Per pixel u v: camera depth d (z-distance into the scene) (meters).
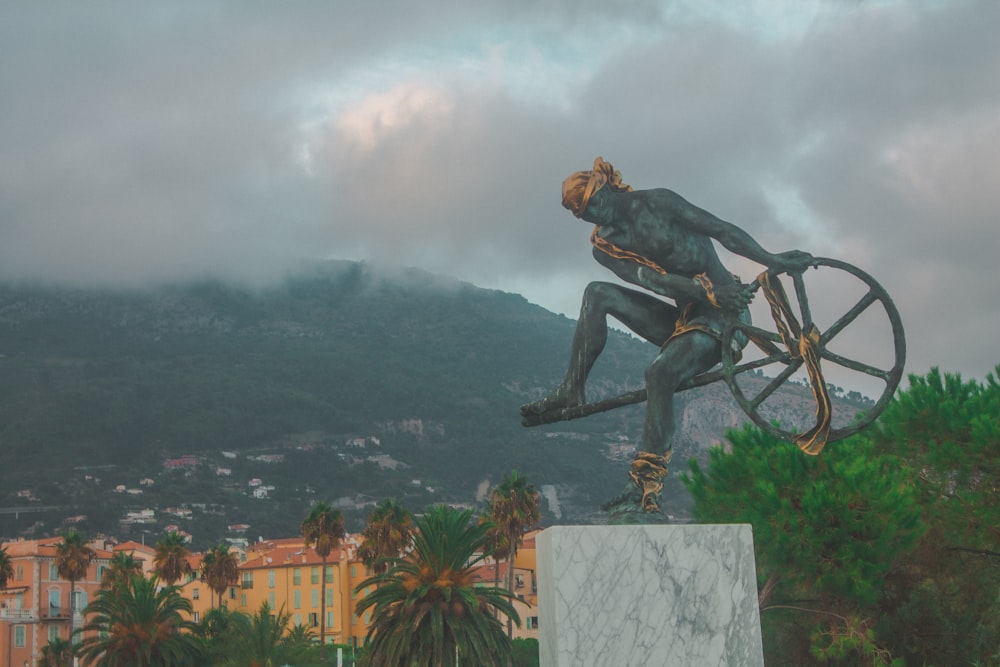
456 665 37.97
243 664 50.97
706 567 5.39
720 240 6.52
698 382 6.68
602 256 6.84
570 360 7.03
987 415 18.66
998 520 18.62
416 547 39.75
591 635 5.25
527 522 65.56
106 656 52.81
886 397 6.39
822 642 19.06
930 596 20.34
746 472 19.56
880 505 17.50
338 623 107.19
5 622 98.06
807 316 6.39
